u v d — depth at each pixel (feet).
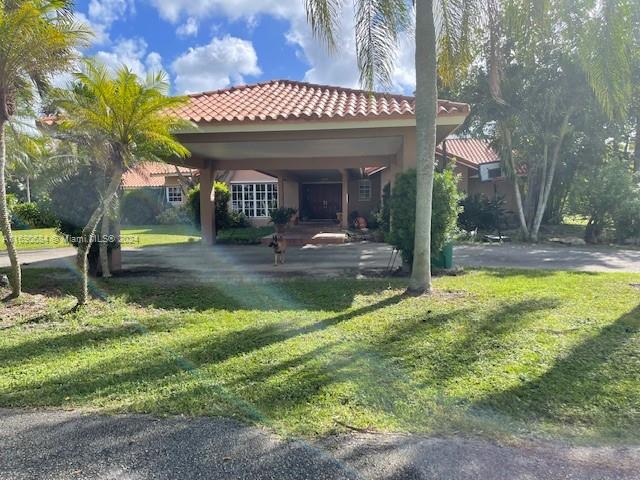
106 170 28.45
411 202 30.55
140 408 11.41
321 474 8.50
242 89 41.06
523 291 25.17
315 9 24.32
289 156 52.37
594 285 26.84
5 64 21.42
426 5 23.56
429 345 16.22
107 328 19.19
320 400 11.79
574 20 25.26
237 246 53.62
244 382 13.03
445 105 29.63
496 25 26.48
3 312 22.07
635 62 39.40
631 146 75.56
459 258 41.83
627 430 10.25
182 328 19.03
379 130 30.76
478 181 81.97
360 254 45.01
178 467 8.79
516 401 11.71
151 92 21.52
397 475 8.44
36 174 34.78
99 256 31.53
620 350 15.42
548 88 52.70
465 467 8.70
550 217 75.56
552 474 8.46
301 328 18.74
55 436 10.03
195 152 45.88
